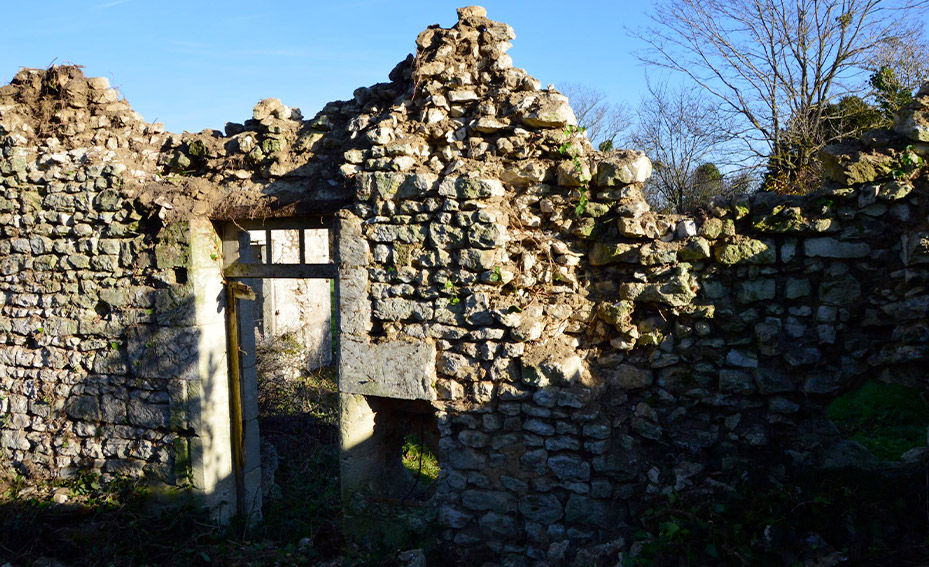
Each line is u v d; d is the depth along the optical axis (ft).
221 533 20.51
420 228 17.38
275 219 20.04
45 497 21.20
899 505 13.32
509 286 16.94
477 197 16.70
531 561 16.58
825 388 14.97
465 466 17.31
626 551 15.12
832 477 14.48
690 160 48.01
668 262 15.81
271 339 38.17
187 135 21.80
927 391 14.35
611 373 16.66
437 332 17.35
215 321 20.94
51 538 19.58
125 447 21.49
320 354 45.44
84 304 21.93
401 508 18.37
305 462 26.76
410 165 17.63
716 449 15.75
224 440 21.31
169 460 20.86
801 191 34.32
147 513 21.11
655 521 15.08
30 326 22.70
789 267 15.24
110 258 21.42
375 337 18.12
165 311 20.57
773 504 13.80
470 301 16.89
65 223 22.04
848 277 14.85
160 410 20.94
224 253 21.26
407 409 19.31
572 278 16.70
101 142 22.15
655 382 16.33
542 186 16.83
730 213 15.55
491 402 16.98
